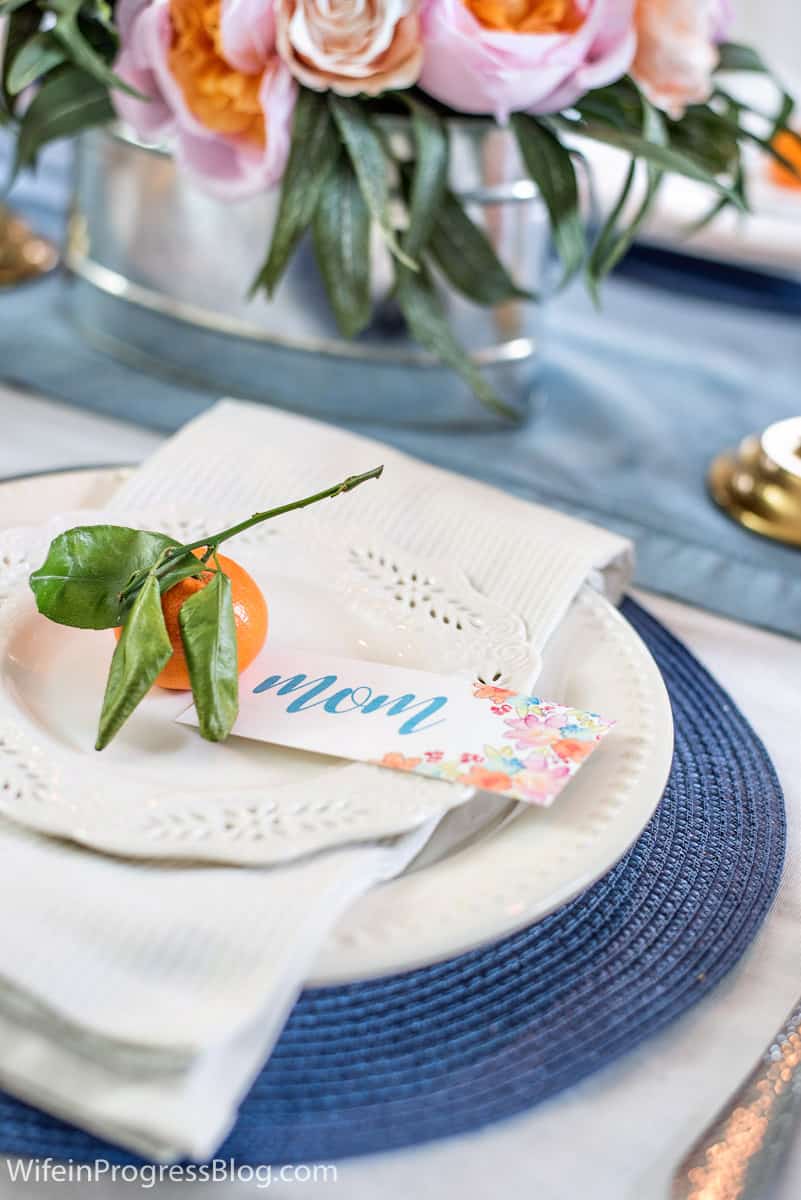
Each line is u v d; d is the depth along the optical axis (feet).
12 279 3.46
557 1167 1.37
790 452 2.81
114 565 1.69
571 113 2.62
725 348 3.58
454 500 2.21
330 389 2.89
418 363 2.86
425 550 2.13
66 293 3.39
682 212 3.52
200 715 1.62
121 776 1.58
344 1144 1.32
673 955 1.58
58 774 1.56
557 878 1.48
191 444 2.28
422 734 1.67
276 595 2.03
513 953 1.56
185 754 1.69
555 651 1.97
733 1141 1.41
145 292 2.98
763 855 1.76
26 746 1.61
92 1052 1.23
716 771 1.92
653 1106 1.44
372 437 2.90
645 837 1.76
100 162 2.89
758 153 3.93
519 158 2.63
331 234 2.49
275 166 2.41
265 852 1.45
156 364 3.09
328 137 2.42
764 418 3.22
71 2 2.35
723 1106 1.45
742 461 2.89
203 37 2.35
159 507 2.12
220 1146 1.30
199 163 2.49
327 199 2.47
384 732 1.68
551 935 1.59
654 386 3.33
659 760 1.69
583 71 2.36
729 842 1.77
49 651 1.86
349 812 1.52
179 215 2.80
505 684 1.81
